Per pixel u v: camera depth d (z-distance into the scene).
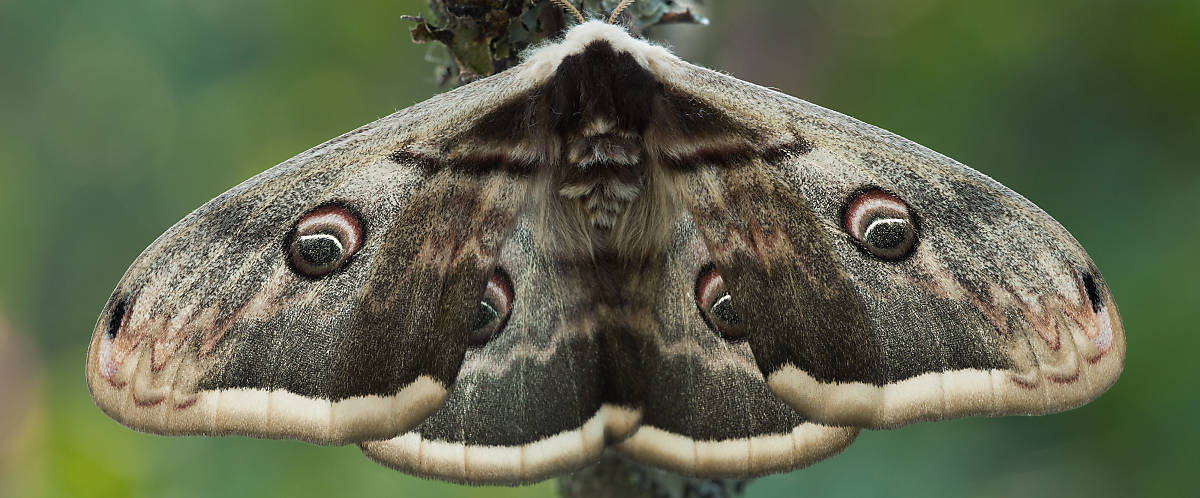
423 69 0.68
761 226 0.39
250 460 0.49
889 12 0.62
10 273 0.72
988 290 0.39
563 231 0.40
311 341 0.39
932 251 0.39
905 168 0.39
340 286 0.39
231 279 0.39
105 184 0.72
